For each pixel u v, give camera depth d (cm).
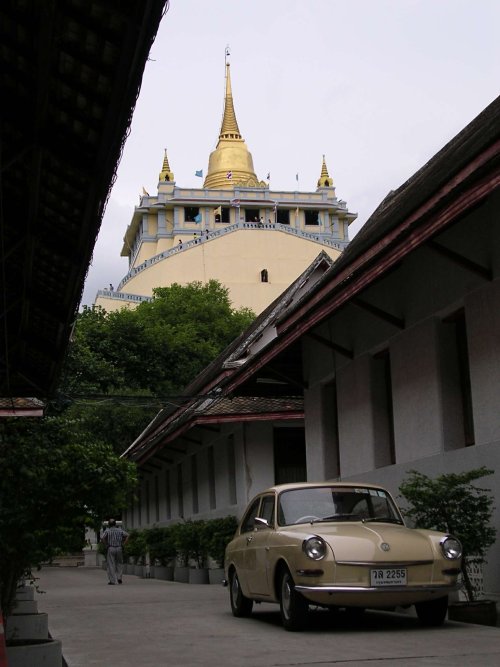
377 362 1536
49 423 919
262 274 10119
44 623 953
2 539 827
